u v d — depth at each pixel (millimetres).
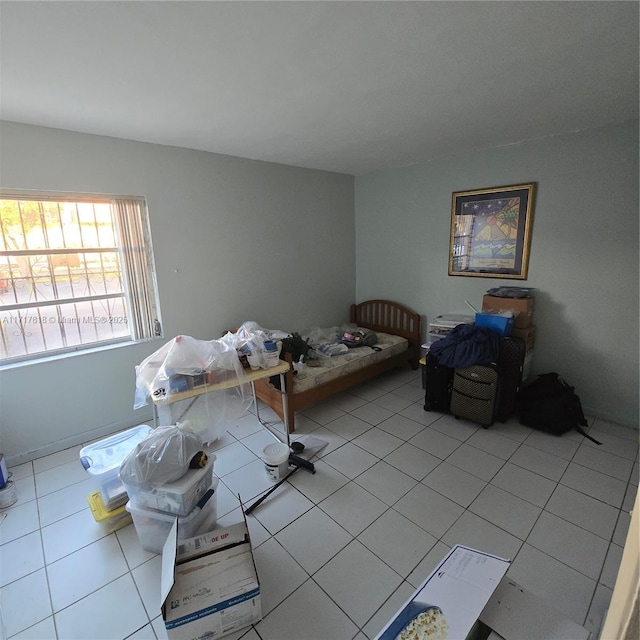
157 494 1661
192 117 2234
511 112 2266
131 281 2824
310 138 2734
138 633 1431
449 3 1199
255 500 2104
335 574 1641
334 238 4234
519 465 2369
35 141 2301
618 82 1845
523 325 2959
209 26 1299
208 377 2158
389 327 4266
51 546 1839
